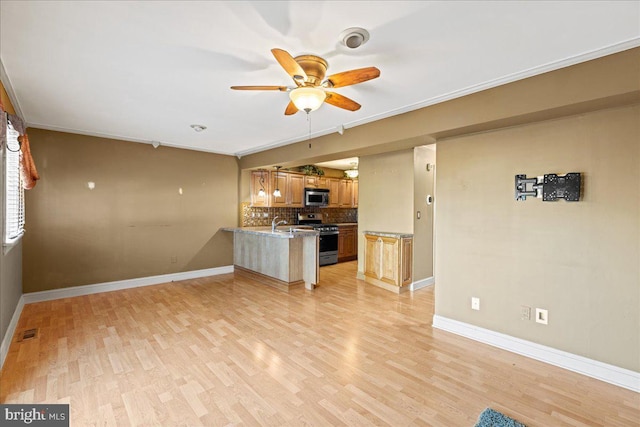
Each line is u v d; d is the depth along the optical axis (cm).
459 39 194
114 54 214
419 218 498
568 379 238
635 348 226
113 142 474
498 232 294
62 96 294
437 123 304
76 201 443
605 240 237
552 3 159
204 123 390
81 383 227
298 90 214
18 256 365
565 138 254
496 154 294
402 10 165
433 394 217
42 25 179
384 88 272
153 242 514
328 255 707
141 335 311
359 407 203
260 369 248
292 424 187
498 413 196
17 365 251
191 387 224
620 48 200
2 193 261
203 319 356
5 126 233
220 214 595
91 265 456
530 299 275
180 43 199
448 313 330
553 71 231
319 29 183
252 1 157
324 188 771
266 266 525
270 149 544
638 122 223
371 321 354
